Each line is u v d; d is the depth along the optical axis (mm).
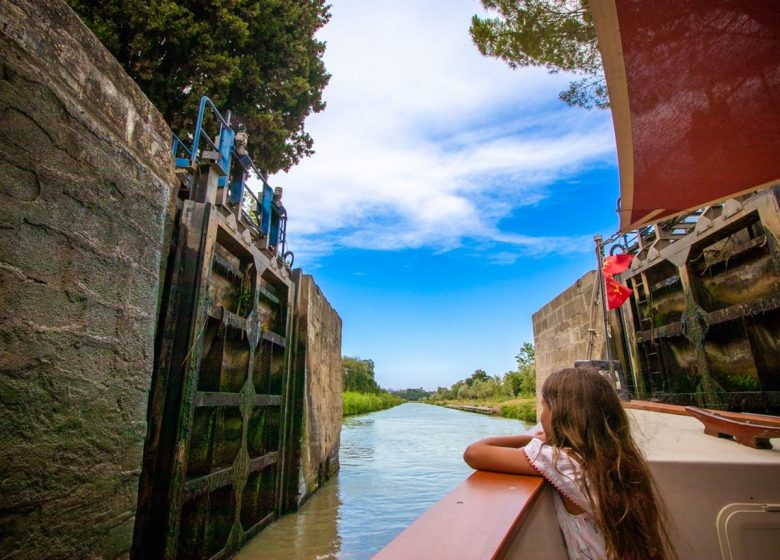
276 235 7652
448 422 33062
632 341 8094
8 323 2250
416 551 847
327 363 10422
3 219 2234
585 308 9273
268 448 6836
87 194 2797
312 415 8531
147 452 3982
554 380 1494
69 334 2627
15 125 2314
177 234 4590
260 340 6539
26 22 2379
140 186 3328
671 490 1614
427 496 8688
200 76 9531
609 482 1243
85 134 2785
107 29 7953
